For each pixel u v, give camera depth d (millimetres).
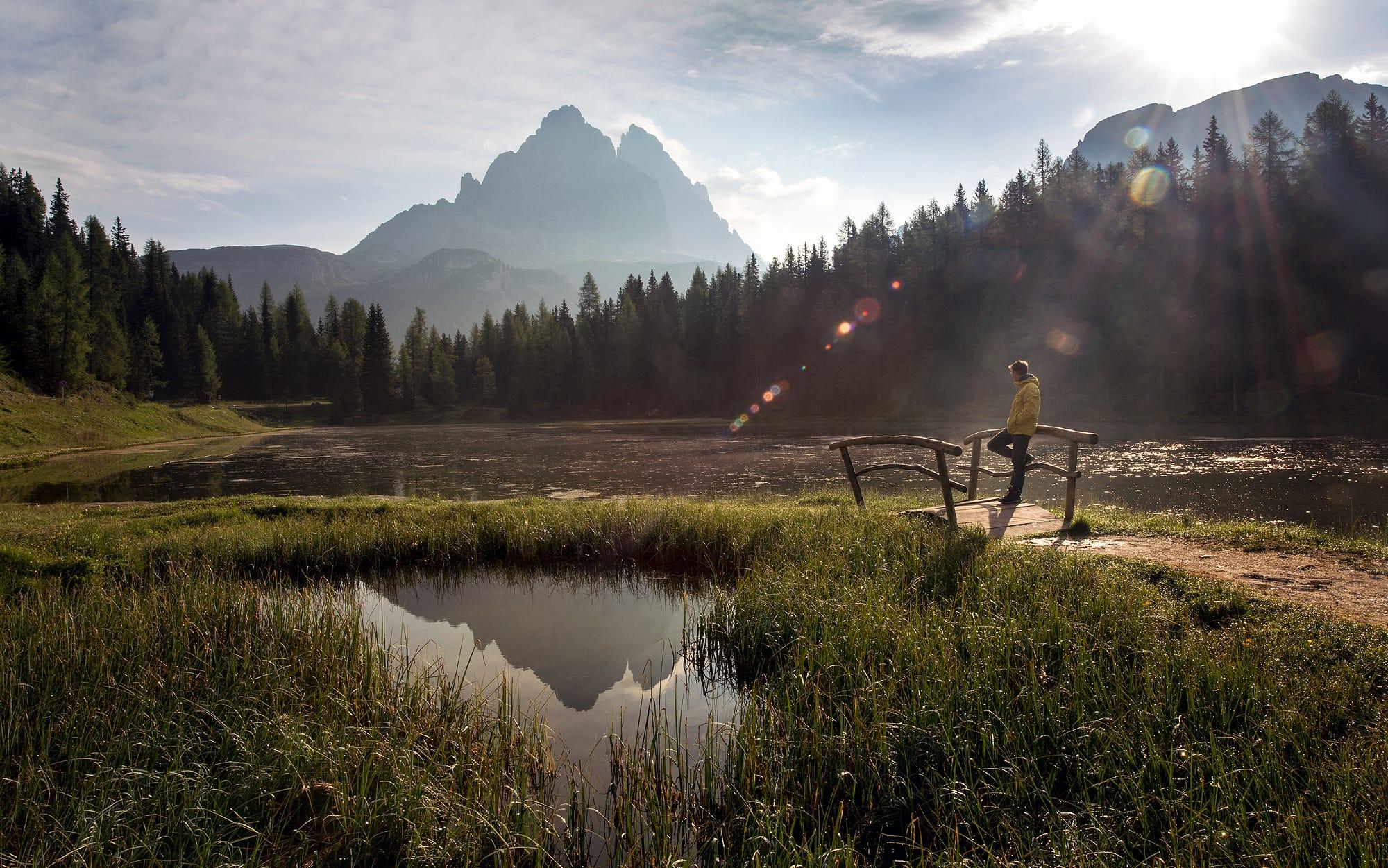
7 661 5426
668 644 7355
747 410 85750
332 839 3977
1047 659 5137
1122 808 3674
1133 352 52812
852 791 4176
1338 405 44438
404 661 6621
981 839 3709
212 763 4422
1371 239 51344
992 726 4340
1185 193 59781
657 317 102062
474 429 76688
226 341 110000
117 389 74125
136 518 13539
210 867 3611
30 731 4559
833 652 5523
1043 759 4121
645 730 4996
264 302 126188
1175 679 4562
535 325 117250
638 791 4297
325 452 45812
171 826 3760
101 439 52188
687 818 4168
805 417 73688
